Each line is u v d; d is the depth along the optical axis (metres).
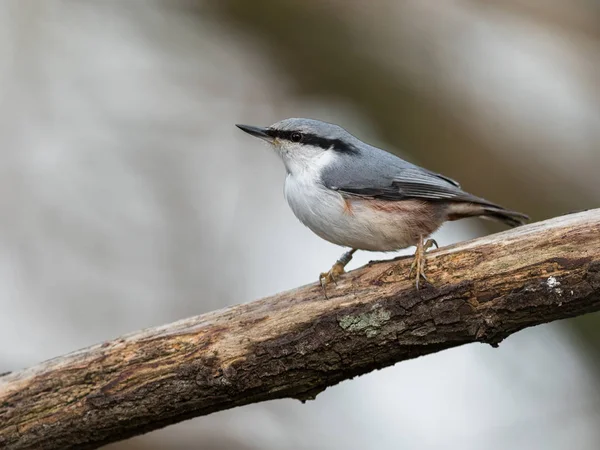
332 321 6.72
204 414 7.01
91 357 7.00
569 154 12.38
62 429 6.93
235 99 13.92
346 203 8.25
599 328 11.48
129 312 12.82
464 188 12.43
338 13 12.95
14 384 7.02
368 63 12.84
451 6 13.26
